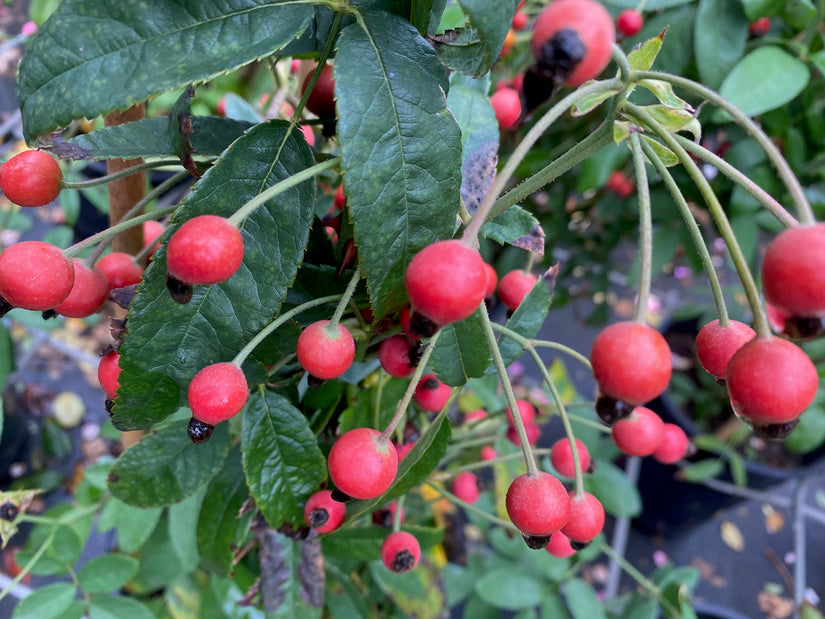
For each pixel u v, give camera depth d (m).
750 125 0.08
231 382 0.09
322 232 0.12
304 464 0.12
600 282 0.39
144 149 0.10
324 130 0.12
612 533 0.38
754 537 0.39
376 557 0.15
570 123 0.27
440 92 0.09
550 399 0.23
